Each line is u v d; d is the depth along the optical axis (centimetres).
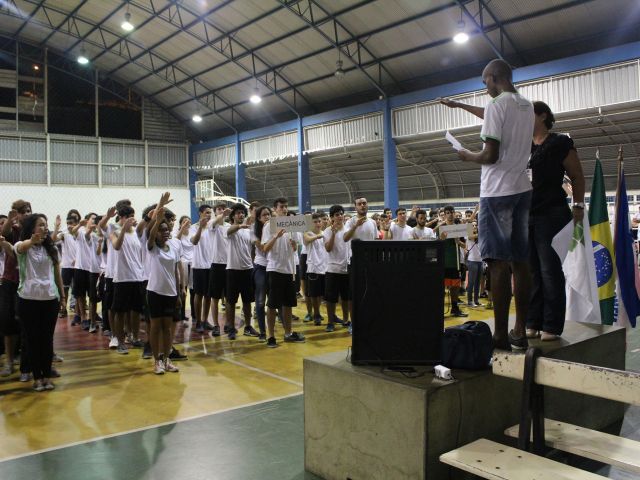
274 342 647
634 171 1662
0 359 615
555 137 337
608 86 1261
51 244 482
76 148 2309
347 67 1781
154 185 2522
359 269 279
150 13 1794
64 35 2092
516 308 303
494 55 1520
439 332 279
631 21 1270
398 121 1719
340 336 713
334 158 2177
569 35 1370
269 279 650
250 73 1989
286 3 1533
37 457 326
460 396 250
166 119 2583
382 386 253
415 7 1409
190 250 848
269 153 2241
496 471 211
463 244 957
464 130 1551
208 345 661
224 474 297
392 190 1739
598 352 338
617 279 499
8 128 2184
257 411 409
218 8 1672
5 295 526
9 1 1828
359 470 265
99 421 390
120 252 608
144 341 688
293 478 289
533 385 226
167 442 347
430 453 237
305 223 627
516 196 278
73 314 940
